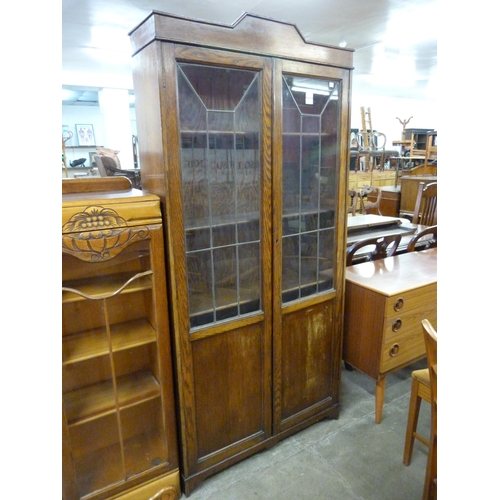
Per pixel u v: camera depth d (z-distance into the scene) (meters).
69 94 7.23
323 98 1.66
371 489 1.61
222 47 1.31
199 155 1.38
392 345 1.92
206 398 1.58
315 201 1.75
